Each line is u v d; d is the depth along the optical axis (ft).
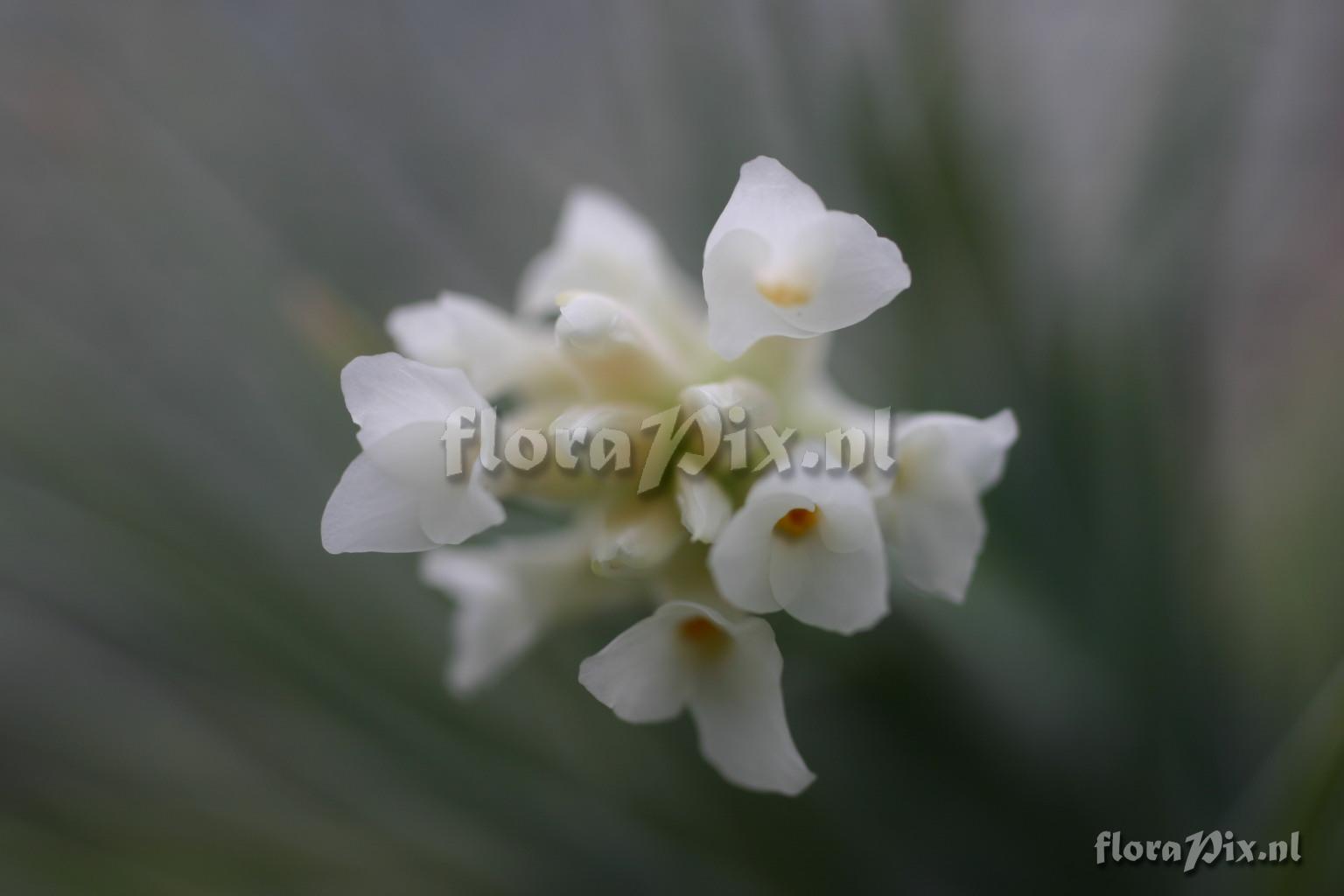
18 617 0.82
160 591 0.60
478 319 0.49
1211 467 0.69
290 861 0.70
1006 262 0.62
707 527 0.45
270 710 0.68
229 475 0.62
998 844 0.60
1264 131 0.89
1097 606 0.61
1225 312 0.76
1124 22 0.95
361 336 0.55
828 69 0.62
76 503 0.59
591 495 0.49
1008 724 0.59
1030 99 0.75
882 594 0.44
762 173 0.43
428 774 0.61
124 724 0.81
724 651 0.45
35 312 0.66
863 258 0.44
